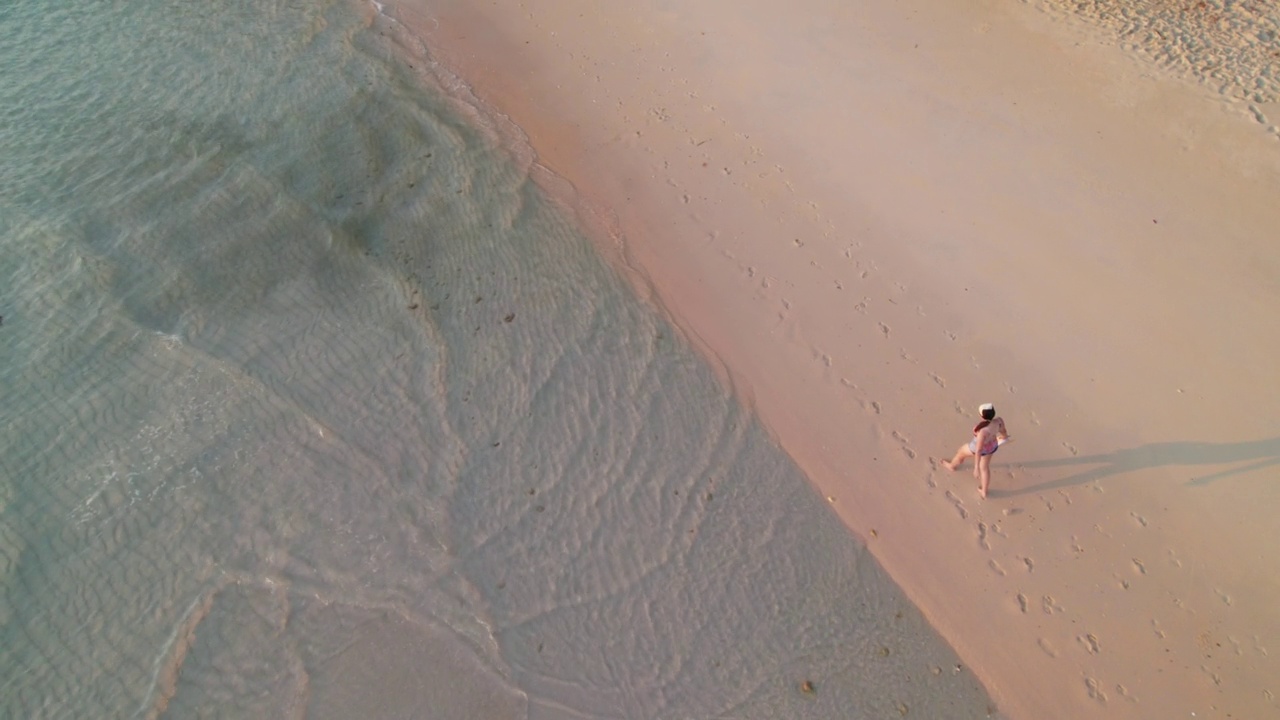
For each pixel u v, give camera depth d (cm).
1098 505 1018
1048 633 924
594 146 1515
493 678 866
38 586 885
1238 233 1317
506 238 1320
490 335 1176
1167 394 1118
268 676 848
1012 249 1305
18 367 1073
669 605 934
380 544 953
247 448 1017
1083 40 1702
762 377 1166
